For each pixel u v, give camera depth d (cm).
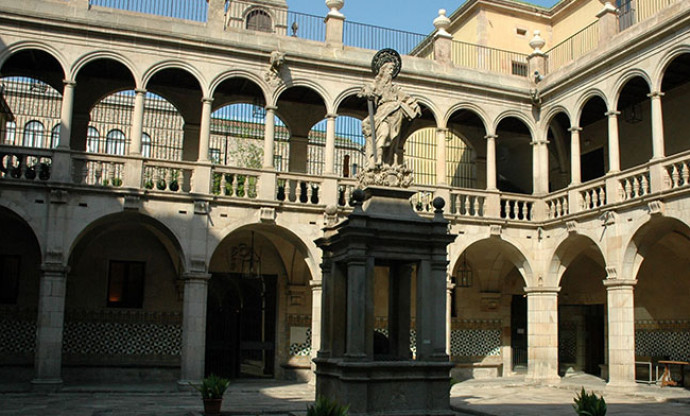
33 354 2561
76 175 2331
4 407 1825
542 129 2883
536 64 2956
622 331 2356
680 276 2641
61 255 2238
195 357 2314
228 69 2525
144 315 2717
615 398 2216
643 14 2888
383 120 1464
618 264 2389
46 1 2353
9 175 2250
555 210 2778
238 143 3675
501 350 3152
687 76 2598
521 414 1750
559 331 3216
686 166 2162
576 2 3403
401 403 1276
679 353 2647
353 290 1275
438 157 2745
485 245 2914
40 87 3338
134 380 2664
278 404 1945
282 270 2909
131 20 2428
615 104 2520
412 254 1339
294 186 2788
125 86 2756
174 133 3750
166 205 2367
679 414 1811
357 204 1319
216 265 2831
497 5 3494
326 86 2630
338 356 1375
